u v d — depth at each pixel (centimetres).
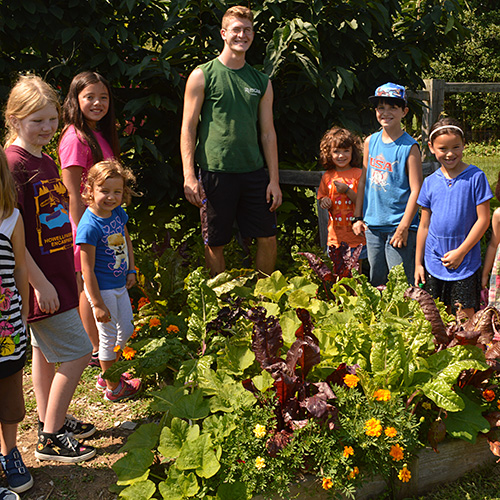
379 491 255
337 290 368
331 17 473
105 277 318
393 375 262
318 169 507
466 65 1669
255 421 254
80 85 331
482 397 283
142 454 254
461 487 258
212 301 314
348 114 502
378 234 403
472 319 308
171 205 505
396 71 494
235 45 375
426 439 262
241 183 398
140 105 432
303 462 245
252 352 295
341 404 259
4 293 229
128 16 463
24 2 413
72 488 260
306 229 525
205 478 241
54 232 265
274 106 484
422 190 372
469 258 356
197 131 408
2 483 261
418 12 543
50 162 274
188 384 287
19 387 248
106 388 337
